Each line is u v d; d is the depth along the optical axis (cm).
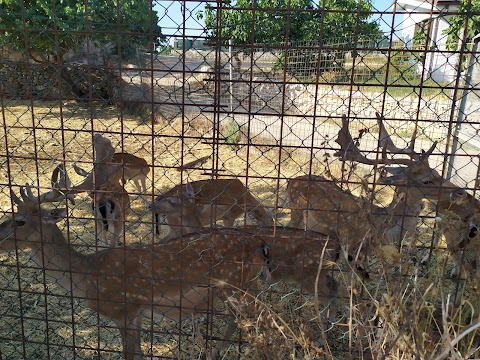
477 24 227
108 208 456
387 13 222
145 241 537
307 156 810
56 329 372
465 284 274
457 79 227
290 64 589
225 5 234
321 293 352
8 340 332
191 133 940
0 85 267
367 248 262
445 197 326
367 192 245
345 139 275
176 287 321
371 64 511
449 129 238
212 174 248
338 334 346
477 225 264
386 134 306
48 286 429
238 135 792
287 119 863
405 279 259
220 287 292
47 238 327
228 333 329
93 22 292
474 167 582
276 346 240
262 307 266
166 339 362
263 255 336
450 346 196
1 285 428
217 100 237
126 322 313
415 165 328
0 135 930
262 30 395
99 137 465
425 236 402
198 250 324
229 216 525
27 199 339
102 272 318
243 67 581
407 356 217
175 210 455
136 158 652
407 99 696
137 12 314
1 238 327
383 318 233
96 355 346
